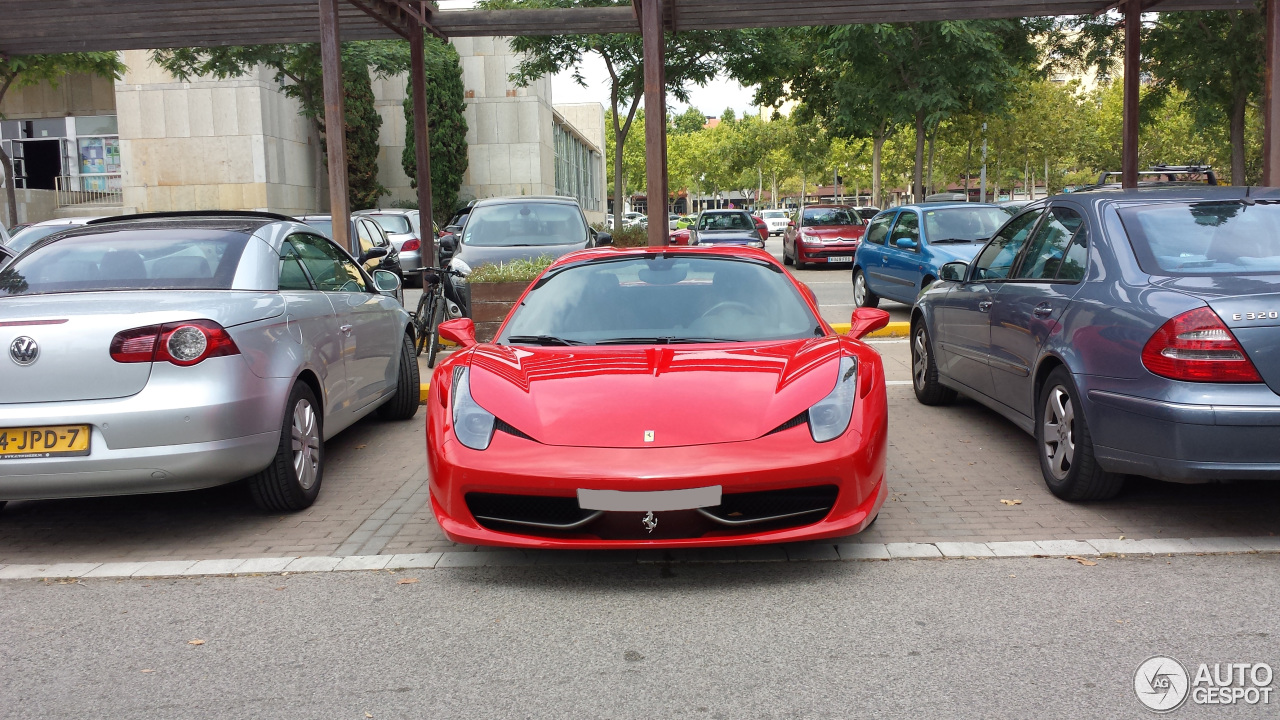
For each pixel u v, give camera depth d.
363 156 32.47
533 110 35.12
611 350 4.38
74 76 33.97
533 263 10.35
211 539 4.57
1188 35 21.75
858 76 23.05
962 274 6.59
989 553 4.02
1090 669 2.94
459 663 3.11
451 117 33.47
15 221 23.02
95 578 4.05
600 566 4.00
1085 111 45.56
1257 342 3.78
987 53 21.61
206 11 10.62
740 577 3.82
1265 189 4.88
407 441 6.62
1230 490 4.93
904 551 4.06
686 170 76.88
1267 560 3.88
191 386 4.20
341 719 2.75
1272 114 8.74
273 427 4.57
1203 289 3.99
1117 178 17.50
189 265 4.89
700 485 3.49
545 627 3.38
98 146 34.22
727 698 2.81
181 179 29.09
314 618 3.53
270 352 4.64
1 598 3.84
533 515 3.76
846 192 80.19
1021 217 5.98
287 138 30.56
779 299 4.82
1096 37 22.59
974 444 6.12
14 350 4.09
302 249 5.67
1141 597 3.52
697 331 4.58
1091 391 4.34
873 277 12.95
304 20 10.91
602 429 3.68
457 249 12.09
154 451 4.13
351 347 5.88
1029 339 5.10
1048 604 3.47
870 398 3.93
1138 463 4.07
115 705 2.87
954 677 2.91
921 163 22.95
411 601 3.67
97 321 4.15
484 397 3.97
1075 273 4.85
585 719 2.71
